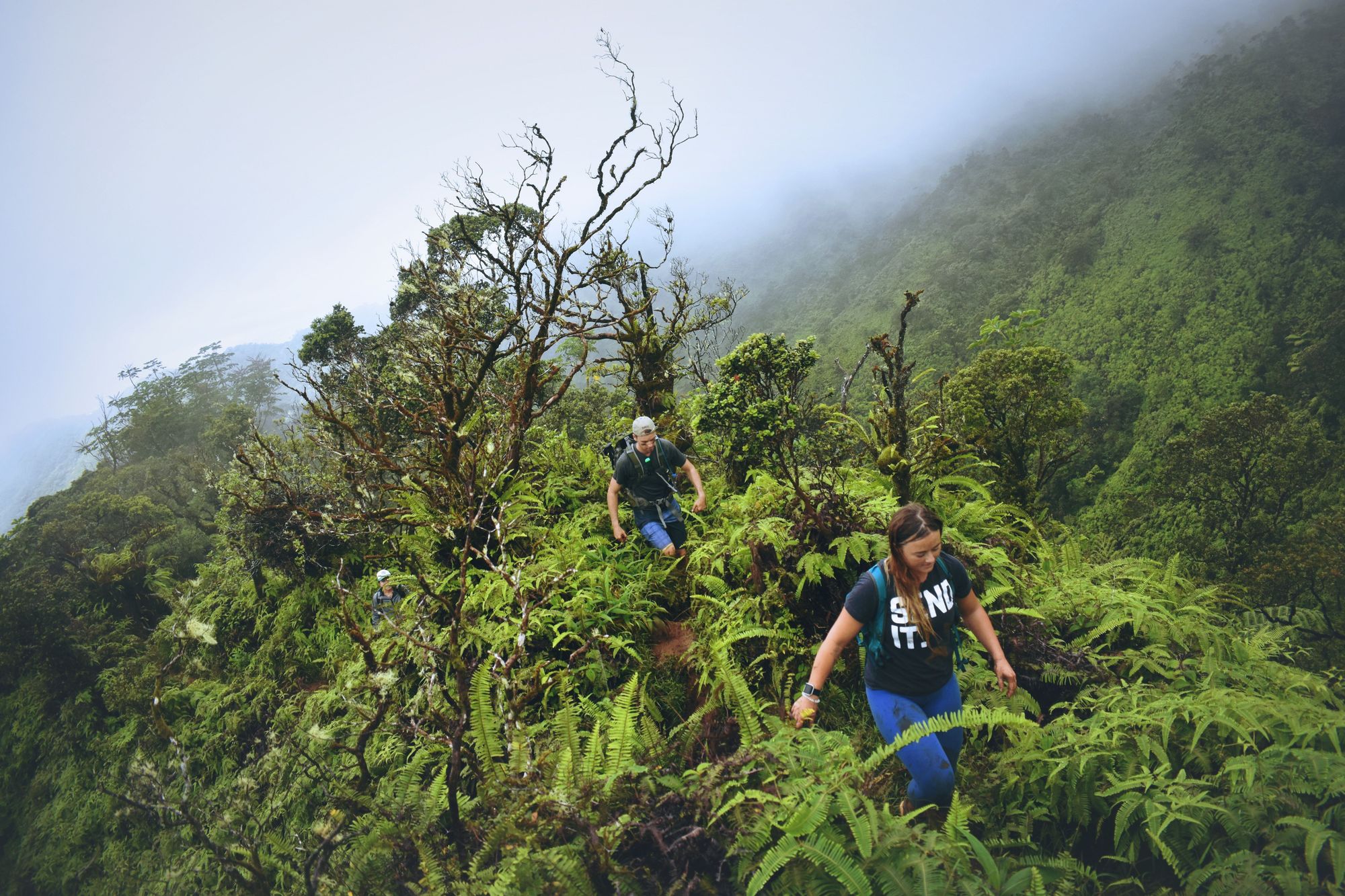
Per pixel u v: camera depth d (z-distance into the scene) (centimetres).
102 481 5853
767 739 308
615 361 879
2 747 1741
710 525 618
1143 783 281
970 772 319
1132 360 10794
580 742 349
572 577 506
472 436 678
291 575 1038
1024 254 15612
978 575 425
